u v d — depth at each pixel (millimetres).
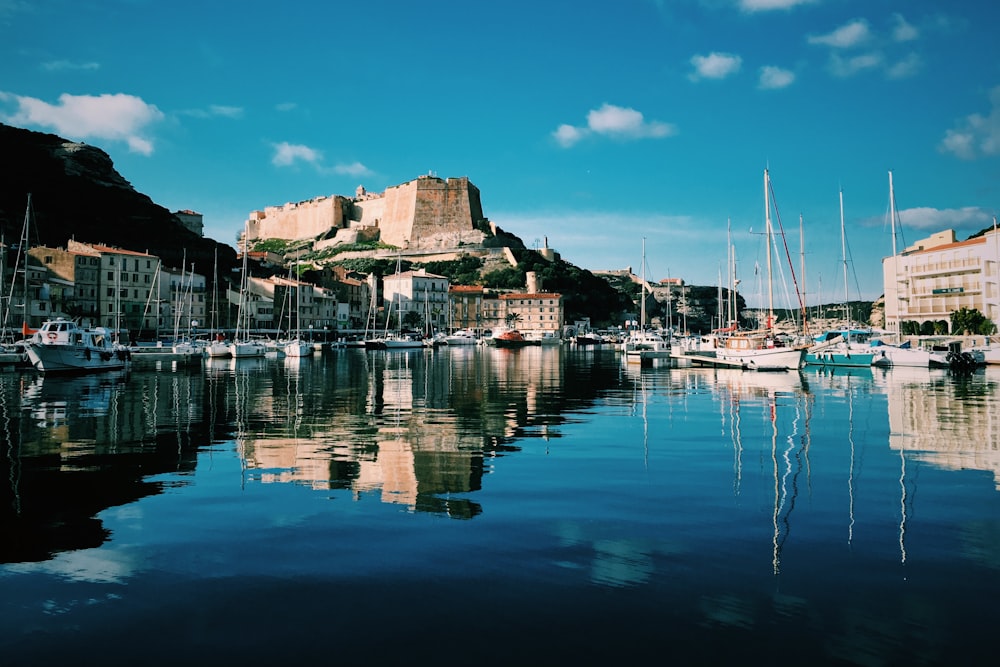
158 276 129750
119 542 11609
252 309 147875
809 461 18766
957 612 8859
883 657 7754
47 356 56125
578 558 10820
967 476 16781
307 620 8656
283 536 11922
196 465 18203
